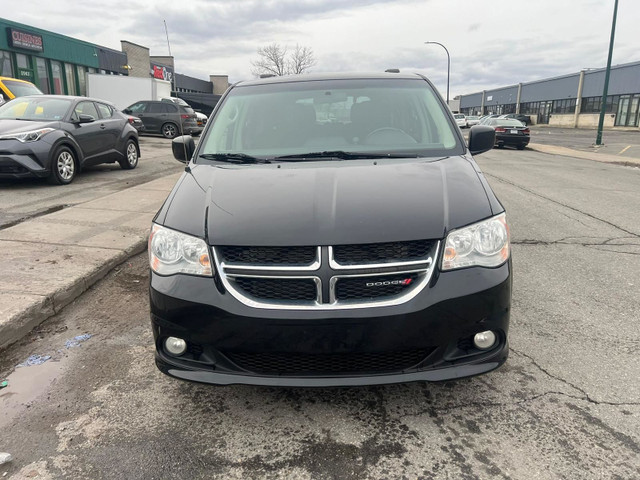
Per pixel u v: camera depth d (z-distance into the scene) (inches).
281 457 90.3
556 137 1370.6
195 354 97.7
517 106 2869.1
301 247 91.0
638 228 255.9
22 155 316.2
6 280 161.5
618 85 1955.0
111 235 216.4
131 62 1557.6
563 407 103.0
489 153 792.9
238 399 108.5
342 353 90.4
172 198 110.9
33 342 135.5
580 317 147.0
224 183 112.5
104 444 94.3
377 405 105.3
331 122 142.7
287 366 94.0
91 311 154.9
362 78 157.6
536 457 88.6
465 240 94.6
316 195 103.0
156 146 687.7
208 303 92.1
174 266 97.0
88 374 119.3
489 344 96.8
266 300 91.2
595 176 486.6
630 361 121.4
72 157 355.3
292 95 151.8
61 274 168.4
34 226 229.6
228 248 93.5
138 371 120.6
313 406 105.4
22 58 958.4
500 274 95.6
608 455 88.6
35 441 95.3
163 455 91.1
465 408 103.5
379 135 137.9
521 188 393.4
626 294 164.9
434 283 91.5
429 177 111.4
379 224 93.4
